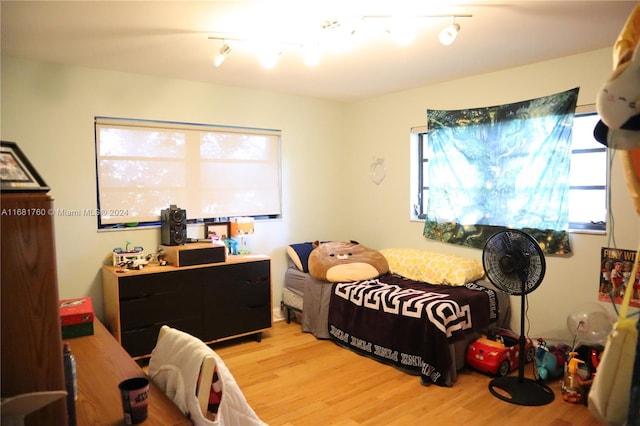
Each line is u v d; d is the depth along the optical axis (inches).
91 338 85.4
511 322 135.5
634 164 47.4
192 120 148.0
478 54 118.7
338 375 117.7
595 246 117.0
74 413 48.9
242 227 155.5
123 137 135.7
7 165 44.9
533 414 95.8
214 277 135.6
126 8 85.3
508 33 102.3
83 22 92.4
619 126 44.3
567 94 119.8
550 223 124.8
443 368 108.8
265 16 90.4
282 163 171.8
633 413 45.5
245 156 161.6
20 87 118.2
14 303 40.3
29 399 35.6
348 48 112.8
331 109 186.4
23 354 40.8
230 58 120.5
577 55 118.5
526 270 104.1
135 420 50.8
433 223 156.8
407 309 118.2
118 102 133.7
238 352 136.0
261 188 166.6
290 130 173.3
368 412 97.7
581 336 108.3
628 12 89.8
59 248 126.0
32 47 109.2
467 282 135.5
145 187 140.3
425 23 95.7
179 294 129.1
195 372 53.8
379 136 177.9
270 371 120.9
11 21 91.2
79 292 129.5
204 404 53.2
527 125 129.2
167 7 85.2
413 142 166.1
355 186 190.7
